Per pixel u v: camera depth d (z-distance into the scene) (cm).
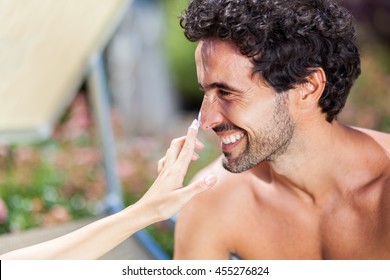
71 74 372
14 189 432
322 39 187
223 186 240
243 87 182
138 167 538
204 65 184
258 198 232
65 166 498
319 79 190
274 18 177
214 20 179
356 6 912
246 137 192
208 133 621
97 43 361
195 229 241
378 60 818
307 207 221
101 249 185
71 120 565
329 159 206
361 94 688
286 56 181
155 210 181
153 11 822
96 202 449
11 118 387
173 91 963
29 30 328
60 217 400
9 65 343
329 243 220
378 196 205
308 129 198
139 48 798
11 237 291
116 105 768
